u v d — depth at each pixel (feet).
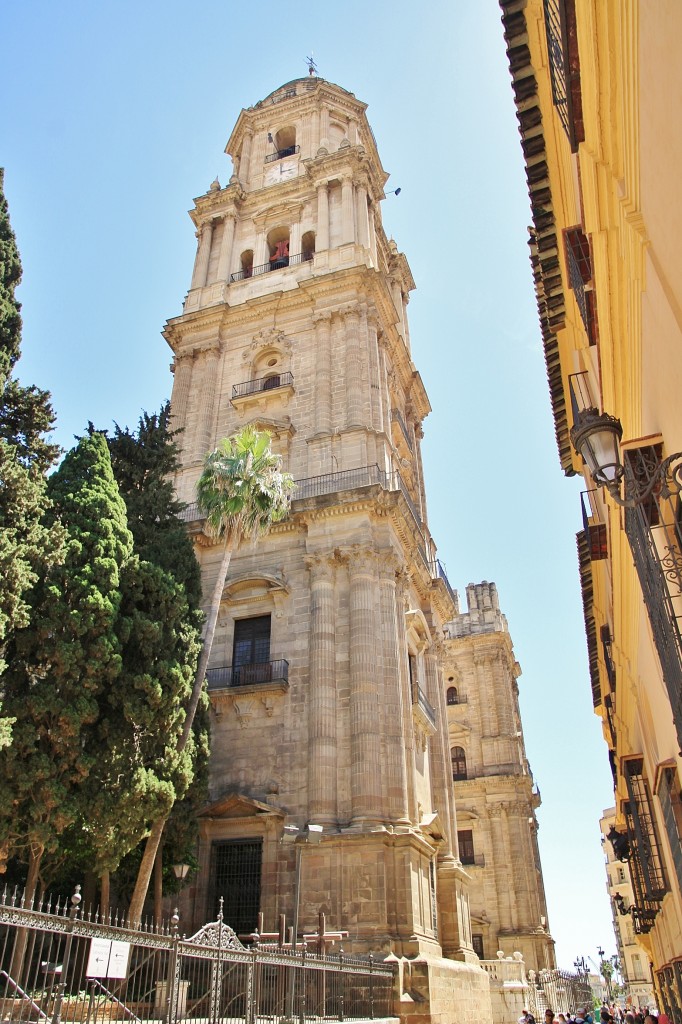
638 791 58.54
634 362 27.86
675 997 64.28
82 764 60.29
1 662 56.49
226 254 134.21
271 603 93.81
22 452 76.48
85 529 71.00
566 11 25.26
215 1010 37.86
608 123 22.95
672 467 23.25
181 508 91.76
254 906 76.33
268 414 111.14
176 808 73.67
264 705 86.58
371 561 90.38
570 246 34.01
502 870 158.40
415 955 68.18
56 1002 27.25
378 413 106.83
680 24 14.97
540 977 127.75
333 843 74.13
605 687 73.41
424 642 110.11
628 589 40.47
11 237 74.64
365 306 114.32
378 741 79.56
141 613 70.59
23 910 26.66
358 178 134.00
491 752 174.70
